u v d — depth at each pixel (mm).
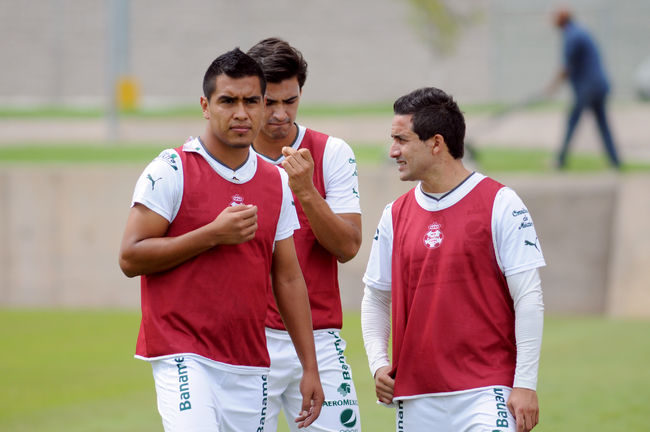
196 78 89500
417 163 12266
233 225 11562
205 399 11805
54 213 40688
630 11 76375
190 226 12031
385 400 12914
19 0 91688
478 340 12078
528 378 11781
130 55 90062
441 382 12148
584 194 36531
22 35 91812
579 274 36562
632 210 36281
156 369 12180
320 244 14680
